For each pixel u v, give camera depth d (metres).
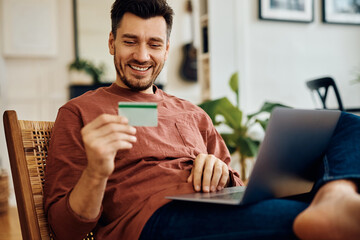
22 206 0.97
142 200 0.99
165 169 1.05
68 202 0.90
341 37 4.61
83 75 5.50
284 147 0.82
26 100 5.44
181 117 1.22
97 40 5.78
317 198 0.76
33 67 5.48
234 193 0.94
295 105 4.44
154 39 1.13
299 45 4.45
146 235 0.90
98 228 1.03
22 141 1.04
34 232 0.95
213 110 2.98
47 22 5.48
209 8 4.11
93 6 5.75
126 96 1.17
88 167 0.82
